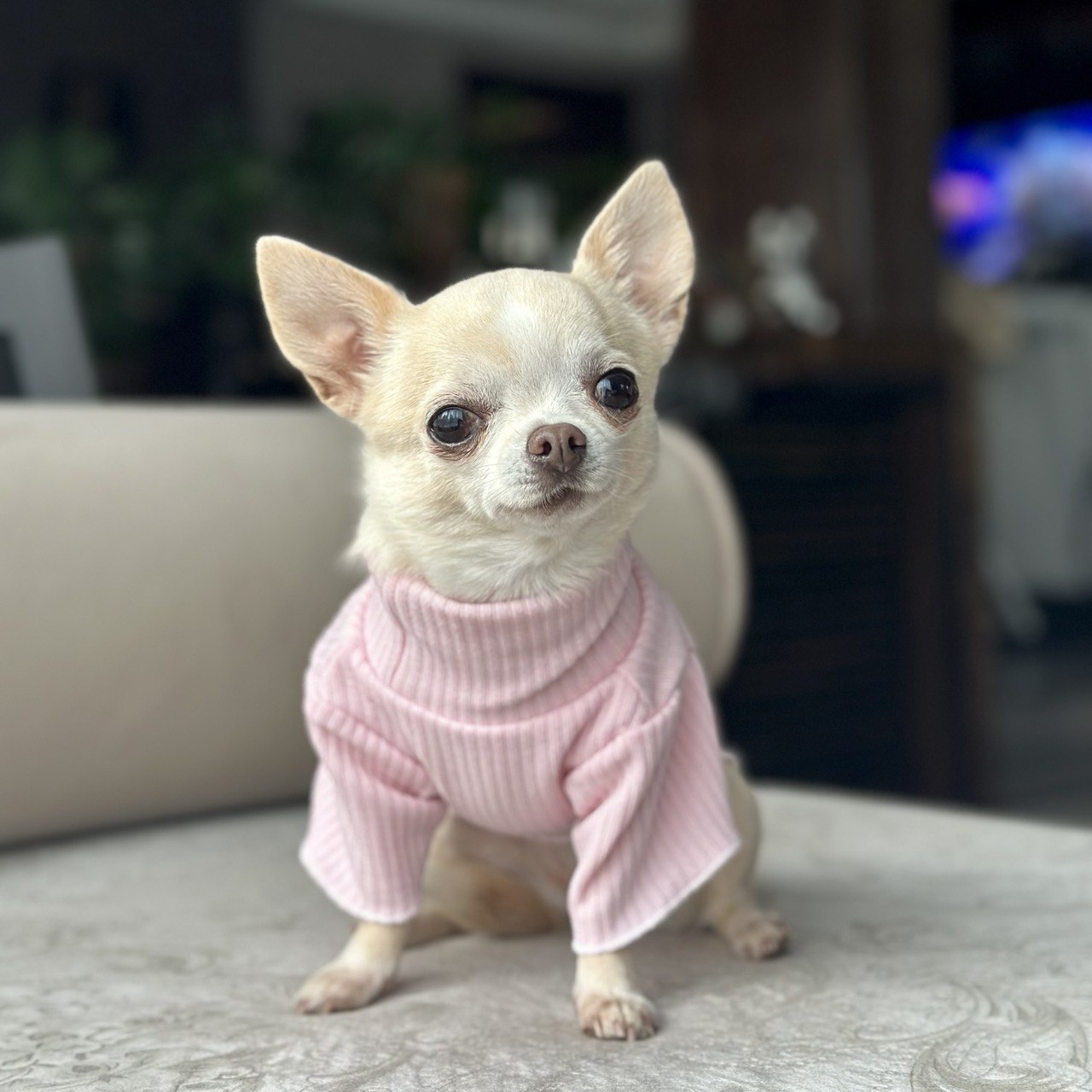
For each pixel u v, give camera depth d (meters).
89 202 1.16
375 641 0.39
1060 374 1.79
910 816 0.61
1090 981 0.37
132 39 1.96
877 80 1.17
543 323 0.37
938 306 1.19
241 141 1.28
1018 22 2.08
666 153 2.51
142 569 0.52
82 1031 0.36
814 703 1.04
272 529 0.56
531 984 0.39
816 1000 0.37
